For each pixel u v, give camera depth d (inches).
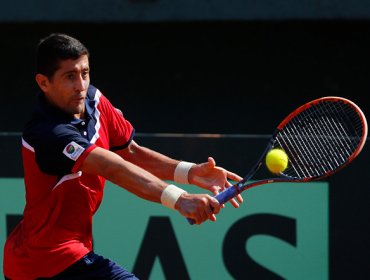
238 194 531.2
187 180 561.9
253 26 1350.9
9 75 1311.5
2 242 756.0
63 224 521.7
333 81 1266.0
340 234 737.0
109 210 749.3
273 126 1193.4
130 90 1274.6
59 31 1370.6
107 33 1364.4
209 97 1254.9
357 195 733.9
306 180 538.0
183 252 747.4
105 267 534.0
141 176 487.5
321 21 1346.0
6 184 753.0
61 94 498.9
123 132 559.2
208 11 1331.2
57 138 492.1
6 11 1347.2
